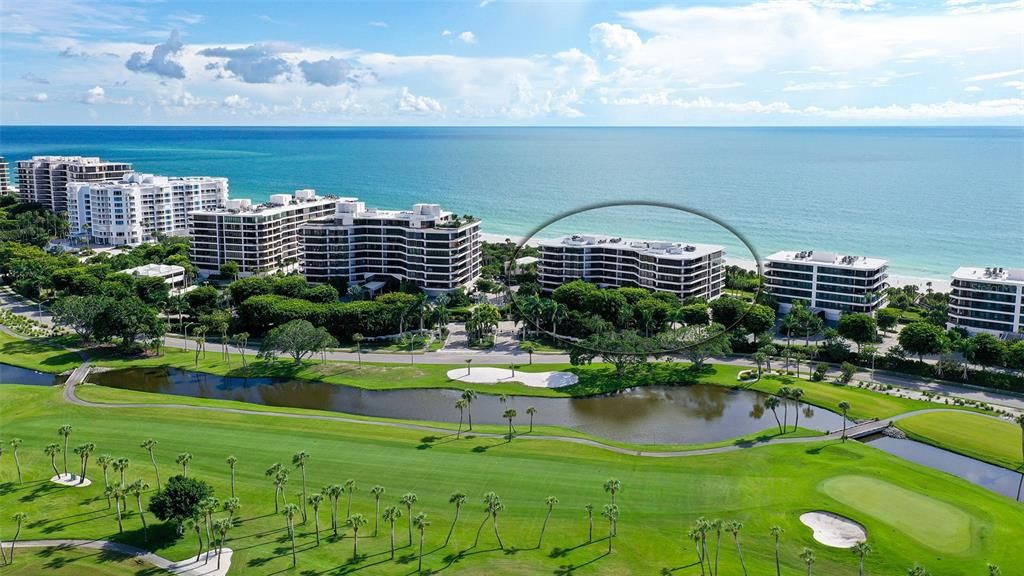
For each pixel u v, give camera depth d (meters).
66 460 155.50
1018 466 156.12
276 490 136.75
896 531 126.25
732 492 141.62
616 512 122.19
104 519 132.38
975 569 115.44
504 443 165.50
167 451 160.12
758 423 183.62
